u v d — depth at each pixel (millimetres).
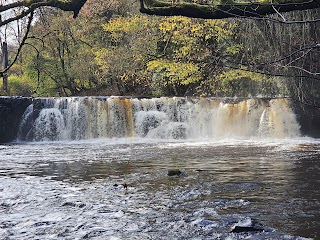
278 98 24031
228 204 7691
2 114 24938
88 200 8320
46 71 36281
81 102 25906
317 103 21062
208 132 25141
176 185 9547
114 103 25797
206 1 8594
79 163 13859
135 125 25578
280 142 20797
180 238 5949
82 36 36031
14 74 44094
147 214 7199
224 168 11938
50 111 25859
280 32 14742
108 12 32844
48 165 13547
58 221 6930
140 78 28016
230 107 24969
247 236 5914
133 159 14617
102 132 25719
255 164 12586
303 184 9328
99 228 6512
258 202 7781
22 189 9531
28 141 25422
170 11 6281
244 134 24688
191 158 14523
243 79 25812
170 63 20172
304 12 14641
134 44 26234
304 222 6484
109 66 30297
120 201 8172
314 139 22188
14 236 6203
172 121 25453
